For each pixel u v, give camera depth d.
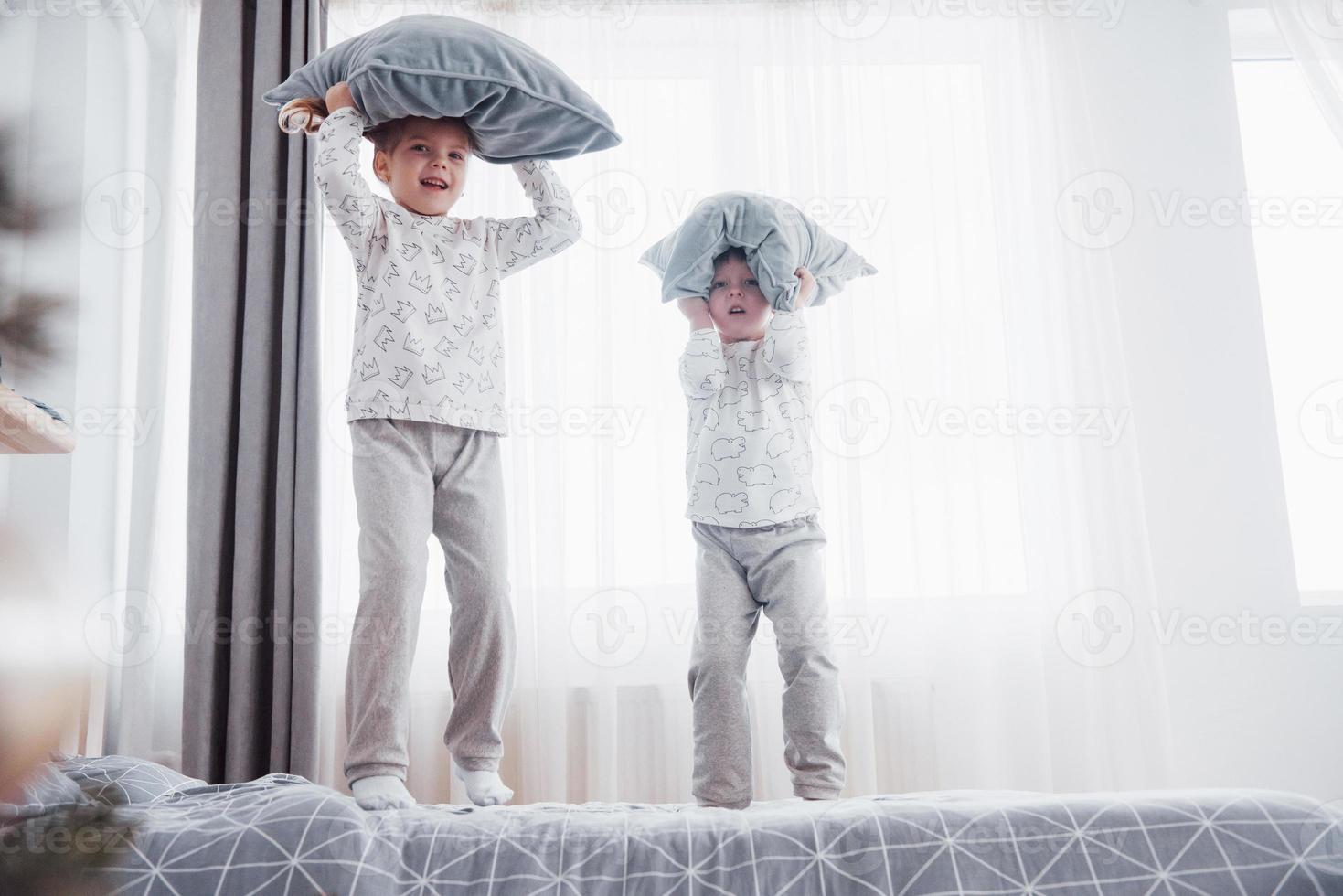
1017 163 2.24
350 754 1.35
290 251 2.02
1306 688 2.11
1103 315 2.16
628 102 2.21
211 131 2.06
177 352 2.07
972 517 2.10
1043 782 2.00
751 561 1.59
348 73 1.50
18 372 0.25
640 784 1.99
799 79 2.22
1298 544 2.22
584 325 2.13
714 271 1.75
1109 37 2.31
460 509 1.51
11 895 0.25
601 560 2.02
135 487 1.98
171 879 0.94
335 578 1.98
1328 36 2.16
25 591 0.20
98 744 1.87
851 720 1.99
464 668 1.49
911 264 2.20
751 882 0.99
